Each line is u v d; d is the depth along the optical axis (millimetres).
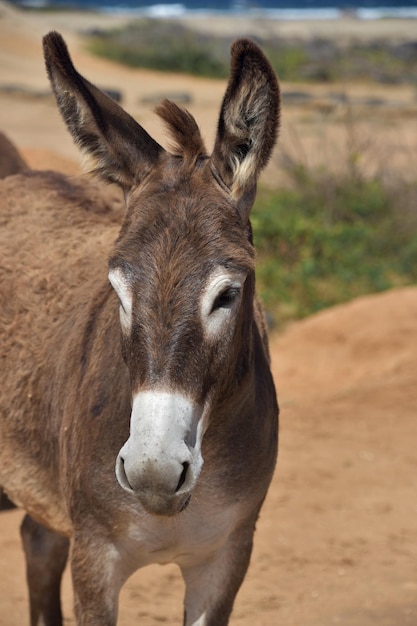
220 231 8812
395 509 18625
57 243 13406
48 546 13688
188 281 8547
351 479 19953
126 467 8242
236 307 8883
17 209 14125
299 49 124000
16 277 13164
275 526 18000
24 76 96438
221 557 10961
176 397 8312
